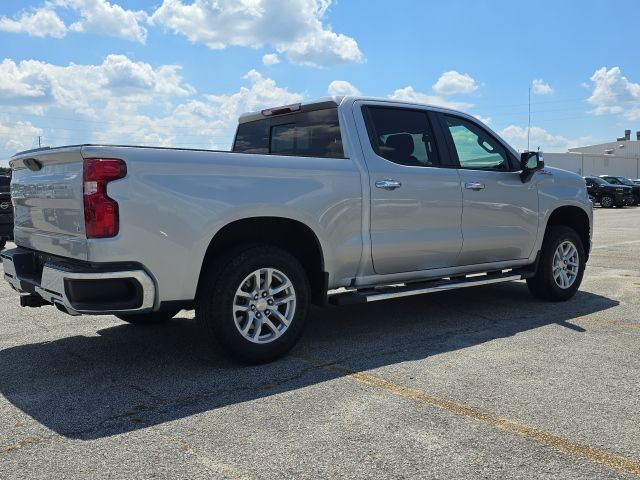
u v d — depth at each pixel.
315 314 6.26
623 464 2.92
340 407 3.65
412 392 3.88
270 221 4.56
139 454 3.05
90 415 3.56
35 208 4.50
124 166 3.83
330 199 4.75
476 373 4.25
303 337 5.32
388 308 6.53
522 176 6.20
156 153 3.97
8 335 5.48
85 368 4.47
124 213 3.82
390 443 3.15
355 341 5.16
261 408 3.65
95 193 3.77
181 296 4.09
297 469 2.88
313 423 3.41
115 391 3.97
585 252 7.09
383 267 5.21
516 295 7.21
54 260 4.16
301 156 5.18
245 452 3.06
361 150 5.07
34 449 3.12
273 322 4.59
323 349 4.92
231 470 2.88
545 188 6.50
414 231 5.33
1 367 4.50
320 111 5.32
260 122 6.09
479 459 2.97
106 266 3.81
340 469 2.88
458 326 5.67
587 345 4.96
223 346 4.32
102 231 3.79
